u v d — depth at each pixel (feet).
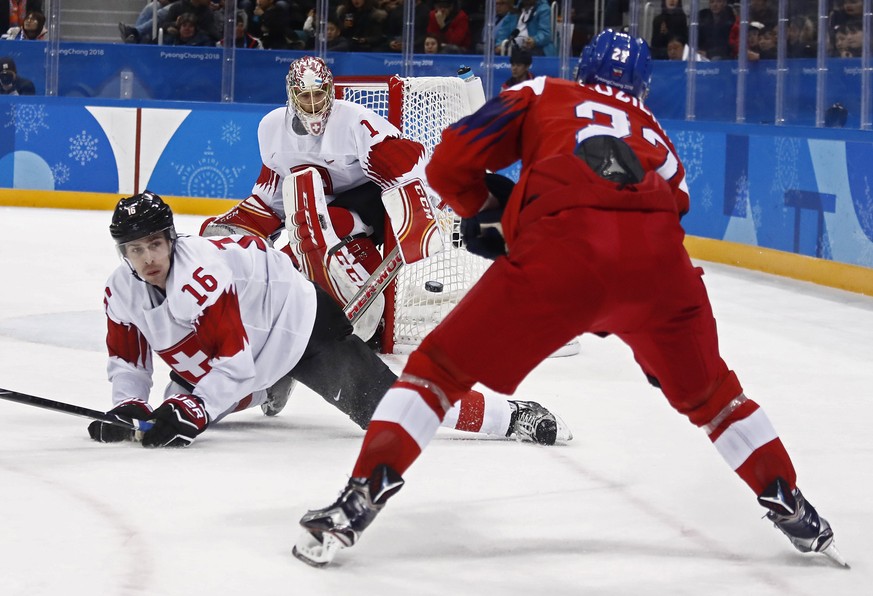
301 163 30.07
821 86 53.36
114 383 20.42
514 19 63.16
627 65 15.53
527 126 15.15
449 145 14.96
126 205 18.76
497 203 15.61
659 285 14.07
